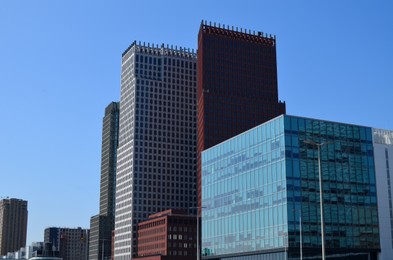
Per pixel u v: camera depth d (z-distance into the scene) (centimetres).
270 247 13088
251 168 14312
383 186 13900
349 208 13288
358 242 13162
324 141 13438
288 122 13200
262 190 13712
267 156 13662
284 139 13050
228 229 15112
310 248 12600
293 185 12812
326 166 13275
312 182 13050
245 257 14162
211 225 16112
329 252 12800
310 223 12762
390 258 13438
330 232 12888
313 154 13250
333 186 13225
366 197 13588
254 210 13950
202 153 17275
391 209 13825
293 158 13000
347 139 13762
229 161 15488
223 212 15488
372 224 13488
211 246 15975
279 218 12875
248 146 14588
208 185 16588
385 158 14125
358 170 13675
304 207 12788
